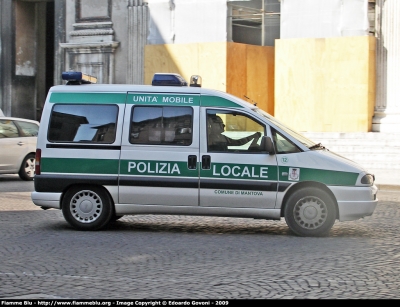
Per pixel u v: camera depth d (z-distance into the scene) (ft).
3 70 109.60
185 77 92.07
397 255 31.48
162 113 38.11
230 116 37.78
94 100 38.68
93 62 99.91
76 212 38.55
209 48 90.33
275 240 35.65
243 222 42.60
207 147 37.52
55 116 38.91
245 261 29.94
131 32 96.68
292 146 37.27
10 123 69.41
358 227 40.40
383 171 78.74
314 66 86.07
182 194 37.52
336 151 84.28
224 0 89.81
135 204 38.06
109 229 39.11
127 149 38.04
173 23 93.45
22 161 69.41
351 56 84.28
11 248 32.78
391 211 47.78
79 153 38.37
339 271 27.91
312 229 36.86
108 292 24.20
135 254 31.48
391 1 84.02
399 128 83.05
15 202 51.70
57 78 102.58
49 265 28.86
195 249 32.89
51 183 38.52
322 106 85.87
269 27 91.04
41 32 116.16
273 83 91.91
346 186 36.78
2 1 109.40
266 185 37.01
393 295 24.02
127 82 97.30
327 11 85.46
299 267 28.71
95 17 99.96
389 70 84.28
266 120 37.63
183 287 24.99
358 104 84.07
